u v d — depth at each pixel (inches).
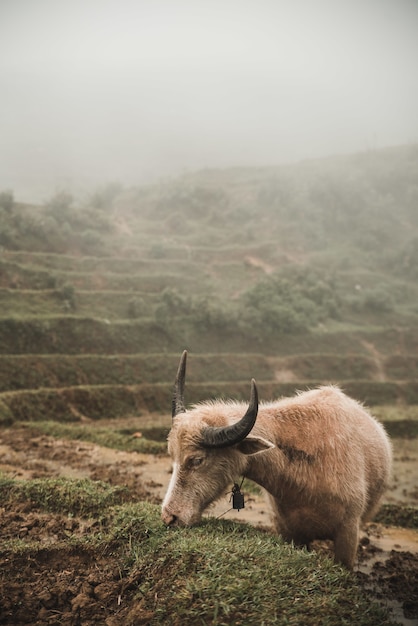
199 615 152.2
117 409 1278.3
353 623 155.9
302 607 158.7
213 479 212.5
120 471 512.7
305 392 267.9
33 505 304.0
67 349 1555.1
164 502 212.1
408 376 2034.9
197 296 2208.4
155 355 1603.1
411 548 351.9
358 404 283.4
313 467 222.7
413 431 1155.9
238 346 1937.7
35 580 200.1
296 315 2137.1
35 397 1154.0
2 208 2381.9
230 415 222.8
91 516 287.0
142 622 158.7
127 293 2030.0
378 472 261.4
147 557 196.5
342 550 224.4
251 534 230.8
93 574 201.2
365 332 2253.9
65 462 546.6
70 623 170.9
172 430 217.9
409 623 213.6
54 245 2390.5
